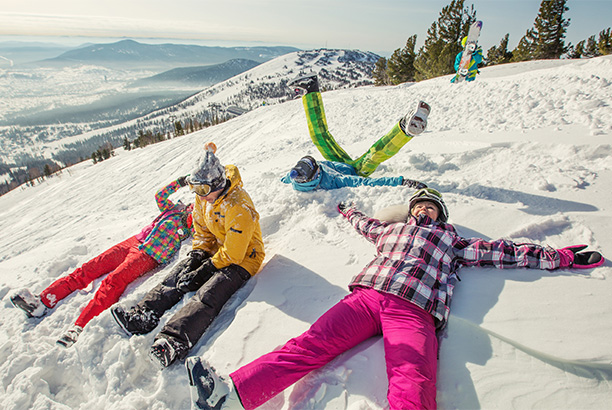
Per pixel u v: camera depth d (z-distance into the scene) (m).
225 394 1.73
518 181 3.53
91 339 2.38
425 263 2.22
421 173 4.23
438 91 9.67
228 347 2.16
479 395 1.70
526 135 4.54
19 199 36.41
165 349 2.08
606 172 3.40
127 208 8.52
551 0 27.58
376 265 2.28
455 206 3.27
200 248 3.04
